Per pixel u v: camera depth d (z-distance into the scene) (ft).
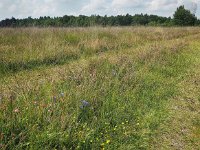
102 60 30.19
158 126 19.25
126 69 27.48
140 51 39.42
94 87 20.79
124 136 16.67
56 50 37.11
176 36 79.56
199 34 99.35
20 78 25.52
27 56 33.55
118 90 22.08
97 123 16.99
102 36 53.98
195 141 17.95
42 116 15.43
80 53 39.42
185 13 194.80
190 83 29.78
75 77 22.31
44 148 13.50
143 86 25.23
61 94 18.01
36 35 45.78
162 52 40.01
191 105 23.70
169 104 23.47
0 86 21.70
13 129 13.92
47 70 30.12
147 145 16.87
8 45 38.32
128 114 19.38
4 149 12.39
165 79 29.50
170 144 17.35
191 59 41.06
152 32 72.90
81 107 17.31
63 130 15.03
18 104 15.88
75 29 55.98
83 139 14.94
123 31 63.10
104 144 15.29
